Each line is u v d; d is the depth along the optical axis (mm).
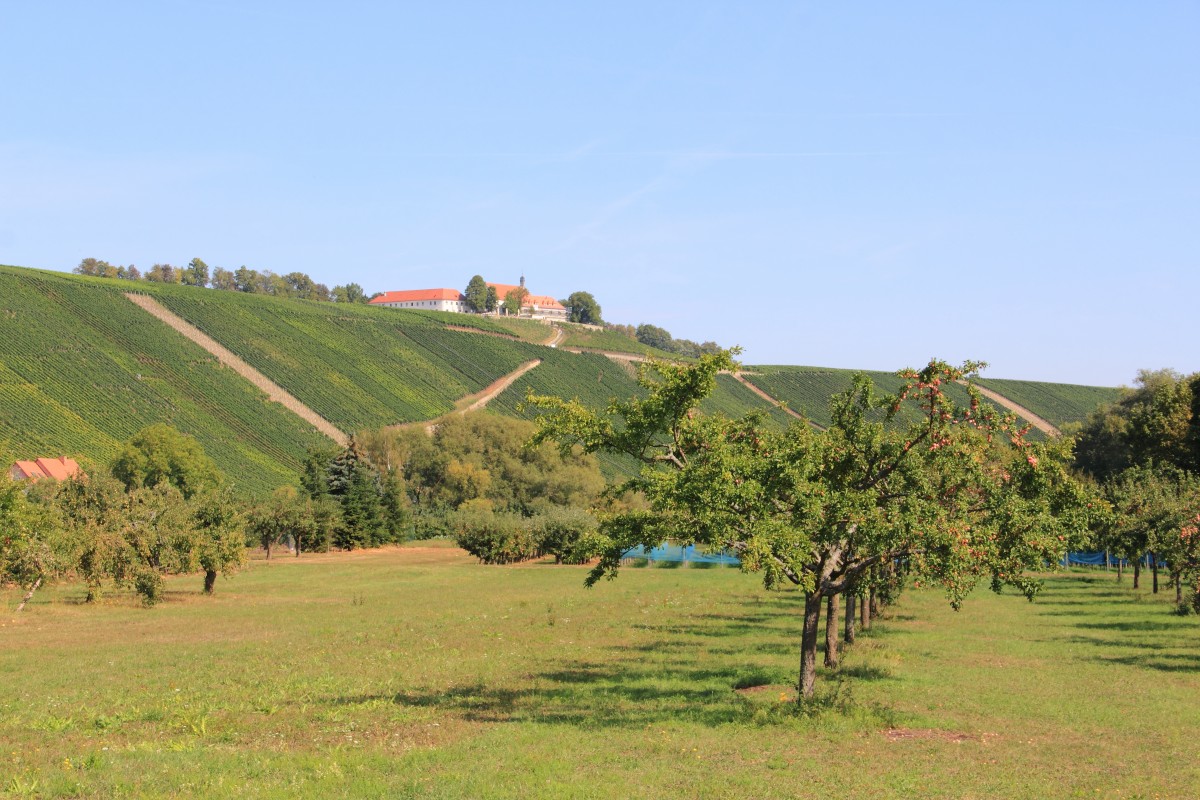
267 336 149625
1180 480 49906
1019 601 45719
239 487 104688
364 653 28781
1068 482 20312
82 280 150500
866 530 18500
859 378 21156
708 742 16812
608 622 37500
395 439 112812
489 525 75688
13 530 38812
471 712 19844
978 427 20000
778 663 26688
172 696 21266
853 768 15094
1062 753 16328
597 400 154500
